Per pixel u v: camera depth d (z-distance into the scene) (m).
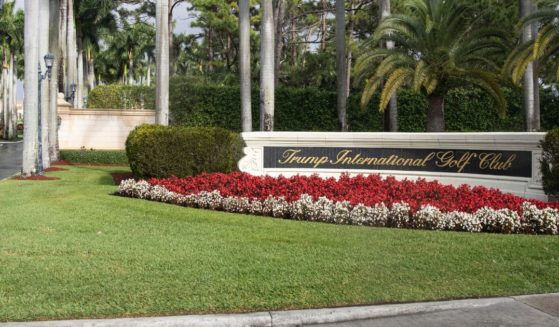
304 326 4.64
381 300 5.17
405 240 7.46
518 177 11.35
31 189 13.71
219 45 46.06
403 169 13.31
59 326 4.36
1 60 64.12
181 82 26.81
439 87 17.69
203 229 8.27
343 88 23.70
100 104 33.19
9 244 7.12
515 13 20.27
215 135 13.31
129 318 4.57
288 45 46.62
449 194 10.05
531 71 18.52
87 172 19.80
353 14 36.75
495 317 4.83
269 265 6.17
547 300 5.29
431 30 16.78
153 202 11.09
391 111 20.80
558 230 8.14
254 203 9.81
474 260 6.46
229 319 4.57
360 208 8.91
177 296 5.11
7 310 4.67
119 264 6.17
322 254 6.69
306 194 9.91
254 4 41.16
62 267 6.02
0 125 65.62
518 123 24.16
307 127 26.16
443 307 5.05
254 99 26.97
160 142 13.16
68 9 33.34
